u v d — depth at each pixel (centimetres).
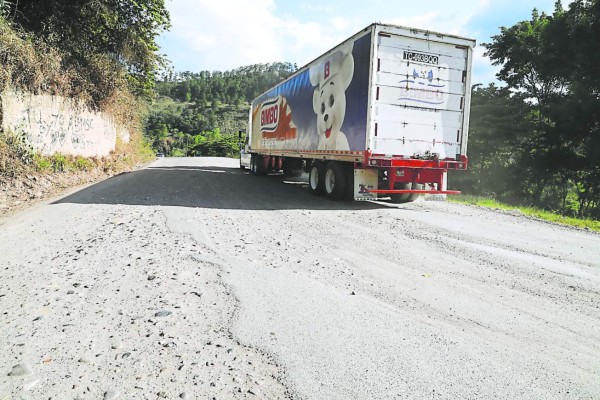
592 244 741
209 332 355
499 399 275
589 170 2678
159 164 2806
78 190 1208
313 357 319
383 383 288
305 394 273
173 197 1134
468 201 1385
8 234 681
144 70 2462
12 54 1226
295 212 976
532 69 2984
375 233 768
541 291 487
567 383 298
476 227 861
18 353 315
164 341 337
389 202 1240
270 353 323
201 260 552
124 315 383
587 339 369
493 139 2872
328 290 463
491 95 3055
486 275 540
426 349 338
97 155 1962
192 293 439
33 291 437
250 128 2280
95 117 1925
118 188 1280
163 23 2208
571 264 605
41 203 976
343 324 378
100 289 445
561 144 2772
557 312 427
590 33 2567
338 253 621
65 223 762
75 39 1861
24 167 1232
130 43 2177
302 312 401
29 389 271
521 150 2956
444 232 796
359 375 296
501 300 455
